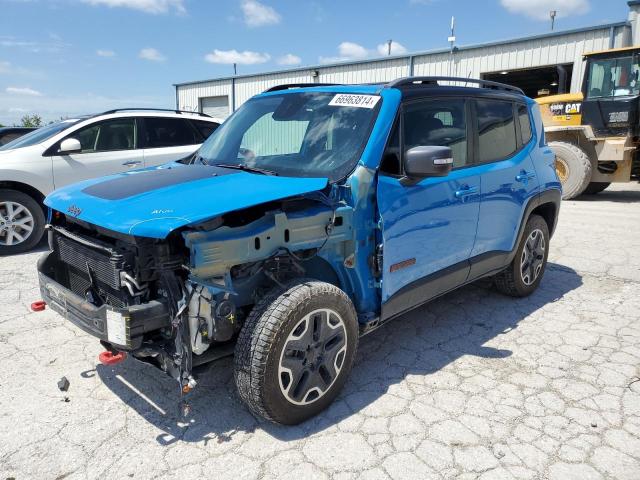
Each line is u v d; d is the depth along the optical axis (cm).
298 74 2345
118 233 276
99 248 286
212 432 293
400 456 274
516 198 451
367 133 335
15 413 310
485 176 413
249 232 272
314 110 376
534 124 503
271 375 274
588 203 1110
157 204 276
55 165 684
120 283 271
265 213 284
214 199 276
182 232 252
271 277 294
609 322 454
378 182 325
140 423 301
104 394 331
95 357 380
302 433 292
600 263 630
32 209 671
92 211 286
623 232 793
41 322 441
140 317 256
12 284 541
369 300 337
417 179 342
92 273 300
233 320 278
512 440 288
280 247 284
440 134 380
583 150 1155
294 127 375
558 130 1147
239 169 353
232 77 2603
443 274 387
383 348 403
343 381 317
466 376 359
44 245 721
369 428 297
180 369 261
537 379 355
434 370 367
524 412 315
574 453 278
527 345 408
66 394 330
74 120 740
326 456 273
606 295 523
